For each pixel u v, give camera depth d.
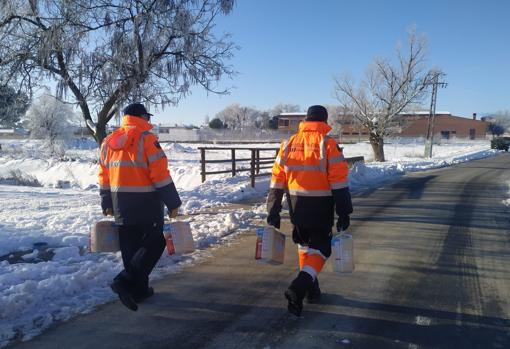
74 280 4.82
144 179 4.28
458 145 70.00
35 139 42.06
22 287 4.52
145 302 4.62
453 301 4.81
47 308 4.36
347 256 4.25
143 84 12.90
